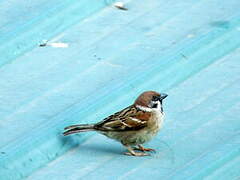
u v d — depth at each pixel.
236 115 12.40
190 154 11.51
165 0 15.41
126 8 15.15
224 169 11.07
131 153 11.68
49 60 13.76
